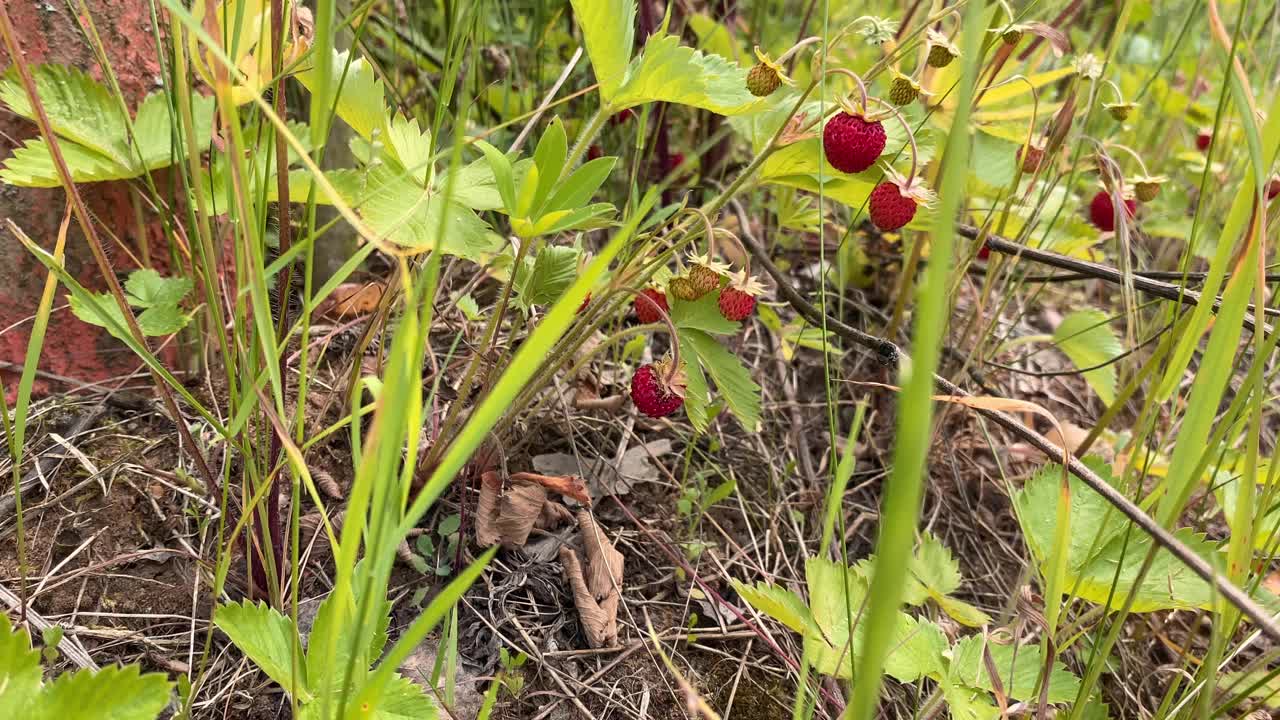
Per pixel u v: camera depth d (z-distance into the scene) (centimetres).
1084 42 43
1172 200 37
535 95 35
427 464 22
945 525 28
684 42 34
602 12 18
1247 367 35
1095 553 20
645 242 21
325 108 14
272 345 14
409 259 22
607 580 23
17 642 14
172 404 19
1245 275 14
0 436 22
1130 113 24
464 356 28
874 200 20
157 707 15
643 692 21
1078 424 33
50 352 23
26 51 21
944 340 30
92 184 22
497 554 23
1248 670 18
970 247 26
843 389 31
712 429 28
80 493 22
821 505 27
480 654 21
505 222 31
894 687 22
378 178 20
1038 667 19
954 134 8
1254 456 15
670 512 25
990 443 24
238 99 19
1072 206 32
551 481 23
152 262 24
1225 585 14
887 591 9
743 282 20
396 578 22
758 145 25
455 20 19
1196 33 52
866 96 19
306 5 23
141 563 21
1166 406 32
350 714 13
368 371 25
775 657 23
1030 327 38
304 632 20
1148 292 24
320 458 23
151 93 23
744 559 25
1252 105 17
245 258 15
